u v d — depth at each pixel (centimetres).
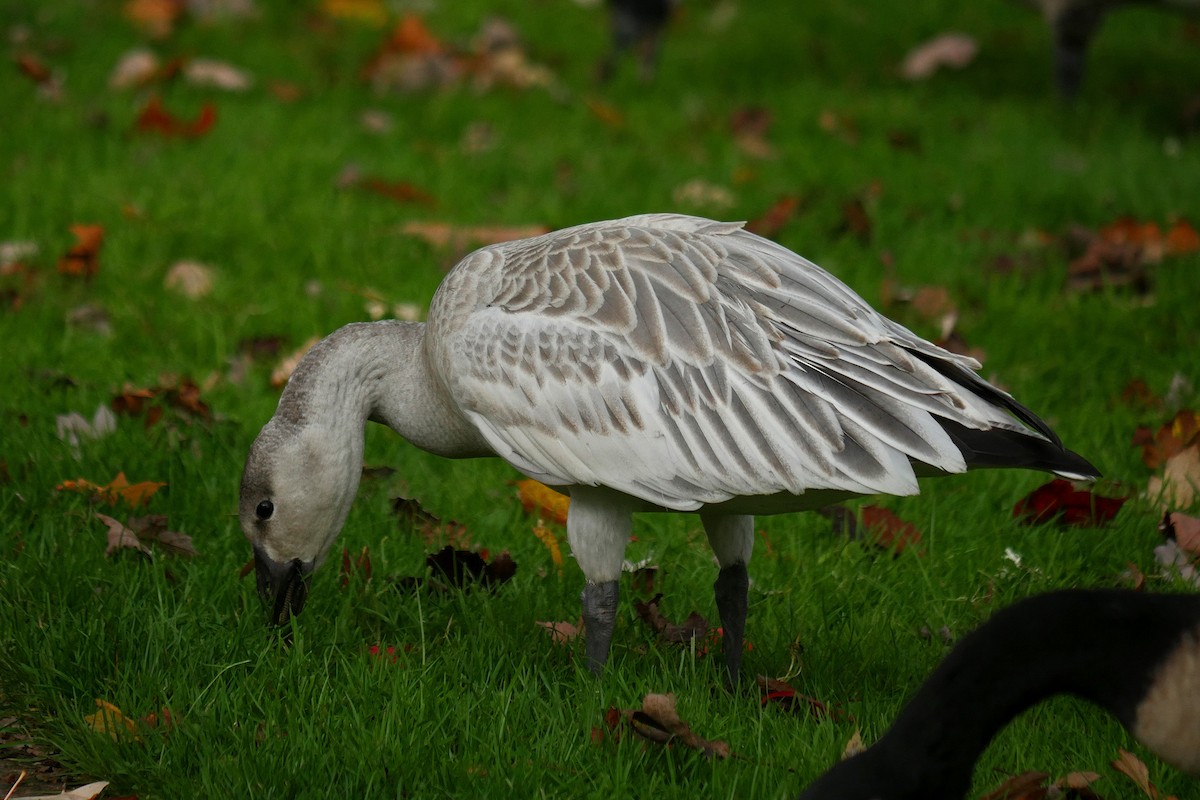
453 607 694
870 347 573
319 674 618
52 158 1288
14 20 1750
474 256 653
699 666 647
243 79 1537
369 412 667
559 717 588
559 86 1625
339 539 753
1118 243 1127
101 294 1037
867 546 768
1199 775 480
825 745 572
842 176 1320
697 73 1708
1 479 785
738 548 639
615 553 624
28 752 579
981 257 1147
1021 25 1934
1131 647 468
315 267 1094
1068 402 923
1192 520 748
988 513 806
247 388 918
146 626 645
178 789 541
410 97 1556
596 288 608
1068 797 538
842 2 2008
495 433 621
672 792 541
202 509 777
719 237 629
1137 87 1677
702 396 582
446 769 554
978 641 473
